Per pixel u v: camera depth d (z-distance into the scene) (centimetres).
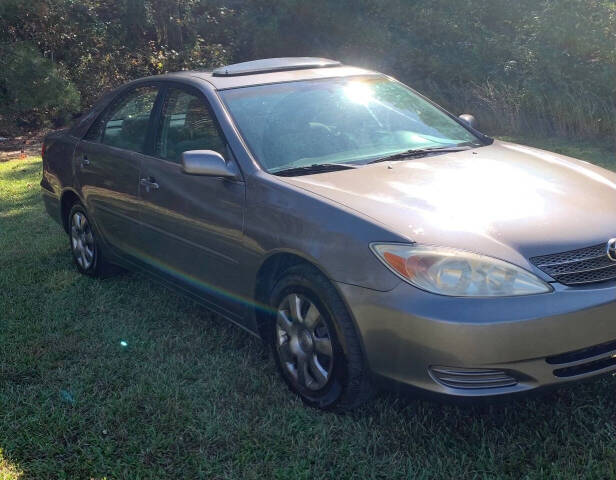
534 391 292
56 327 455
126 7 1572
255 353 406
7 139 1371
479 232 304
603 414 322
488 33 1271
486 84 1177
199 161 372
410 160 394
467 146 433
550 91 1058
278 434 323
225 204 382
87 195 521
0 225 717
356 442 315
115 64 1561
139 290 518
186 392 363
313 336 338
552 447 299
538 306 284
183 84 453
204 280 412
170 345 421
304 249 330
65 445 324
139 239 467
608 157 899
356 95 449
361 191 344
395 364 301
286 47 1545
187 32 1703
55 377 388
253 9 1584
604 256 304
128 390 367
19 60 1349
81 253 555
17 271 568
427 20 1334
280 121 411
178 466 306
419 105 468
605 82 1042
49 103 1366
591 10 1116
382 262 302
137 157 463
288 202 348
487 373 288
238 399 355
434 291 290
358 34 1386
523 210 323
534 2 1246
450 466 294
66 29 1512
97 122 532
